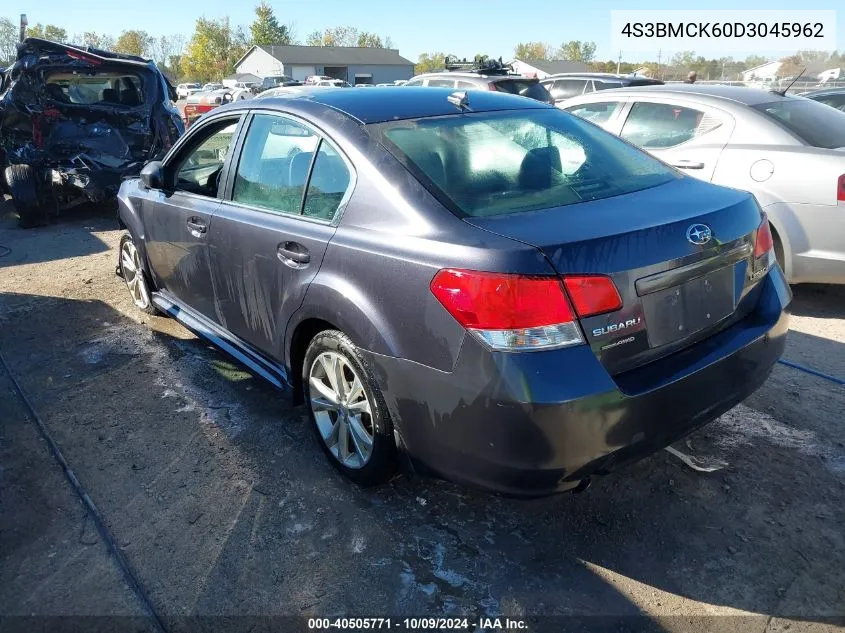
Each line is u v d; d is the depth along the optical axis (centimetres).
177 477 307
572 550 258
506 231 227
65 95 803
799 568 246
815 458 308
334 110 300
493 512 279
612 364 224
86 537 270
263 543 264
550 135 309
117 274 608
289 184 309
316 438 310
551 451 215
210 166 383
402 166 262
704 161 511
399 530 270
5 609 236
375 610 233
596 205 252
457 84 1234
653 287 228
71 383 399
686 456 311
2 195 991
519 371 212
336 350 276
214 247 353
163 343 455
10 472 313
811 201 455
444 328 226
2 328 486
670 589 239
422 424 243
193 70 7681
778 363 404
